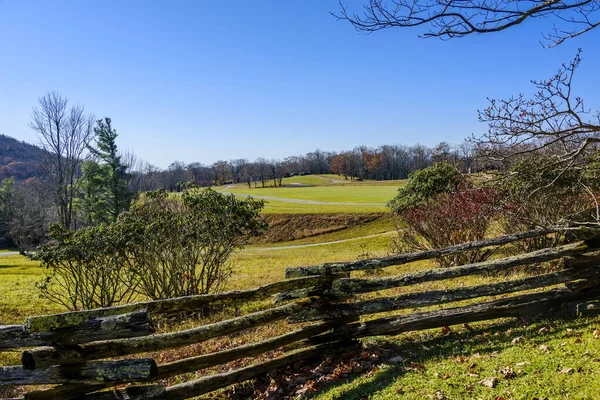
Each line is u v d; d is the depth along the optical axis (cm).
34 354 350
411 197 1591
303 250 3366
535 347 422
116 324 357
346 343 510
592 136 496
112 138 4188
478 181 601
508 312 520
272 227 4862
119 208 4138
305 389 430
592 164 506
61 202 3812
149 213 916
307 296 487
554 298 531
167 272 971
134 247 841
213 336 429
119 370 365
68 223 3859
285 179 13938
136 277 893
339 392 403
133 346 390
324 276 486
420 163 9612
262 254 2994
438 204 1067
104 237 823
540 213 865
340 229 4559
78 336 354
